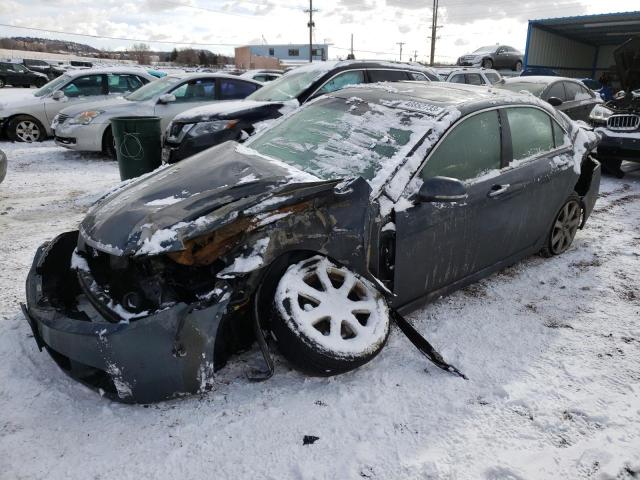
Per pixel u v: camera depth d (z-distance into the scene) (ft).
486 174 11.59
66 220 18.20
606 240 17.06
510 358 10.03
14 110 34.17
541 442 7.91
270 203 8.23
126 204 9.09
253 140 12.73
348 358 8.41
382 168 10.12
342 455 7.50
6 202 20.38
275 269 8.55
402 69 25.26
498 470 7.35
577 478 7.24
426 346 9.46
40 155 30.63
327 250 8.94
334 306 8.80
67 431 7.77
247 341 9.07
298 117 12.89
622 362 10.03
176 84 30.45
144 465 7.21
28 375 9.07
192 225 7.87
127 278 8.43
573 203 15.10
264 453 7.48
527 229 13.28
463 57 80.74
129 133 21.29
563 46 90.33
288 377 9.11
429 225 10.19
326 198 8.82
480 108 11.78
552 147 14.05
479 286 13.23
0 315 11.12
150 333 7.32
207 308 7.61
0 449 7.38
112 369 7.50
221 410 8.27
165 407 8.29
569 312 12.02
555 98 29.60
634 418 8.45
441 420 8.29
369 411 8.40
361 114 11.89
